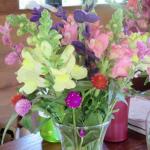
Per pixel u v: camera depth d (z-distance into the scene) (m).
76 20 0.45
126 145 0.67
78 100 0.45
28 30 0.45
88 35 0.45
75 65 0.44
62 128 0.51
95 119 0.50
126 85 0.49
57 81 0.43
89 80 0.45
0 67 1.21
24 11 1.17
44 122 0.51
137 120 0.73
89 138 0.51
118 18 0.46
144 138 0.70
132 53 0.44
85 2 0.48
